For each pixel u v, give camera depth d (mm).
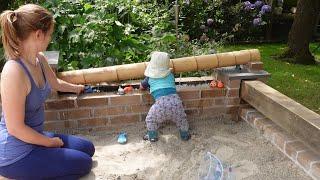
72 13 4254
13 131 2148
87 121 3205
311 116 2523
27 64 2191
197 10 7324
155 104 3010
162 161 2787
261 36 8180
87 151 2682
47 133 2586
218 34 7445
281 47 7492
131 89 3289
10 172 2285
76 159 2418
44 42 2170
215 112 3451
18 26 2055
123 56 3965
